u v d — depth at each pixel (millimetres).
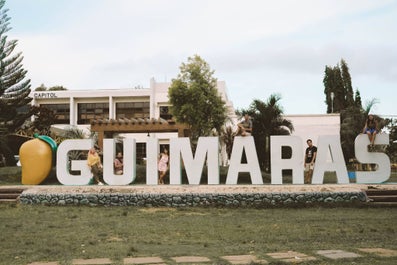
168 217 11672
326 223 10219
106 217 11672
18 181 19703
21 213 12398
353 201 13570
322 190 13906
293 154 15344
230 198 13852
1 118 24344
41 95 39906
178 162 15828
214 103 23797
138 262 6160
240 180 19344
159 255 6680
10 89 25000
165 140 37469
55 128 32031
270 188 14133
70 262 6219
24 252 7039
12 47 24594
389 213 11922
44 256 6723
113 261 6254
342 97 45375
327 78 46469
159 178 18312
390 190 13859
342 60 46156
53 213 12430
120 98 39500
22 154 18062
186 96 23484
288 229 9359
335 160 15414
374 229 9102
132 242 7957
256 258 6312
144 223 10508
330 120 33281
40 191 14922
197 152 15664
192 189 14375
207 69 24047
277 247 7250
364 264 5875
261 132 22344
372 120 15812
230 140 25891
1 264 6188
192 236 8609
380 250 6828
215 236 8578
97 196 14305
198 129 23969
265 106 22234
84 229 9594
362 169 24484
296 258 6262
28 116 26547
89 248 7344
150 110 38188
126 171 16078
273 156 15383
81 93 39594
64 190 14844
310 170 16766
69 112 40125
